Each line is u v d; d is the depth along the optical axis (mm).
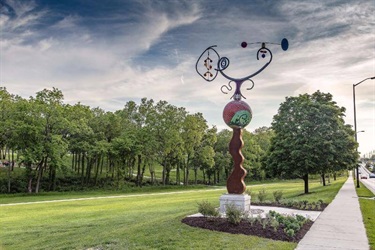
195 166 70938
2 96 48000
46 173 58094
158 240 9562
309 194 29703
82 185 55969
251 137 84812
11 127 45281
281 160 32594
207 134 66750
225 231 10430
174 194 40750
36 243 11023
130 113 63500
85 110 55156
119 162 58312
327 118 31219
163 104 61219
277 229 10609
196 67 15484
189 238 9633
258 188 49500
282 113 33594
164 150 60125
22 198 36844
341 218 13828
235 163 14430
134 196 38562
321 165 30859
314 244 9336
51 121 48531
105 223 14922
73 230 13414
